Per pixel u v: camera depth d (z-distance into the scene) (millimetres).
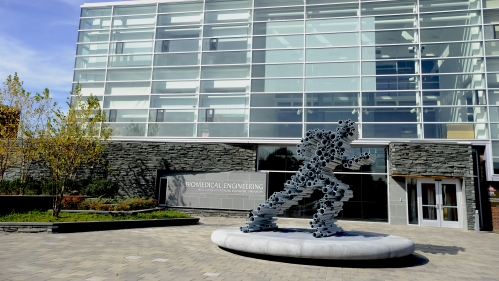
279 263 8453
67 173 14266
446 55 20156
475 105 19250
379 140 19594
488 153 18531
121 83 23234
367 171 19797
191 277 6812
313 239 8930
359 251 8273
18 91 18906
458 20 20328
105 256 8367
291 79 21375
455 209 18469
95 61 23844
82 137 14562
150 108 22516
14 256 7945
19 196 14875
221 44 22703
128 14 24266
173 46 23234
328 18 21750
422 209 18781
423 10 20812
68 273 6668
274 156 20812
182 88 22547
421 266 8812
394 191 19062
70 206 16062
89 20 24672
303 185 10328
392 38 20875
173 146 21500
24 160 19250
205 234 13023
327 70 21125
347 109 20453
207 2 23469
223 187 20484
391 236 10188
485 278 7738
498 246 12719
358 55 20984
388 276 7605
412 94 20016
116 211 15453
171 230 13859
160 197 21359
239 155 20844
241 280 6766
